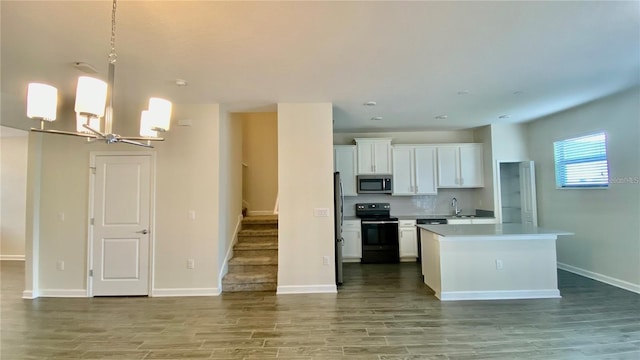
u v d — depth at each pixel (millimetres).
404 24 2332
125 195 4266
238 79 3402
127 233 4246
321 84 3602
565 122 5004
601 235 4461
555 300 3816
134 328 3199
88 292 4199
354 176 6176
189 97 4020
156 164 4281
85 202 4266
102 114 1963
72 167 4285
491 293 3938
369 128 6125
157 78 3338
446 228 4375
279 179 4305
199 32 2398
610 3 2092
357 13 2176
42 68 3006
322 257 4285
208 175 4289
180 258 4238
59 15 2150
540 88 3826
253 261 4707
